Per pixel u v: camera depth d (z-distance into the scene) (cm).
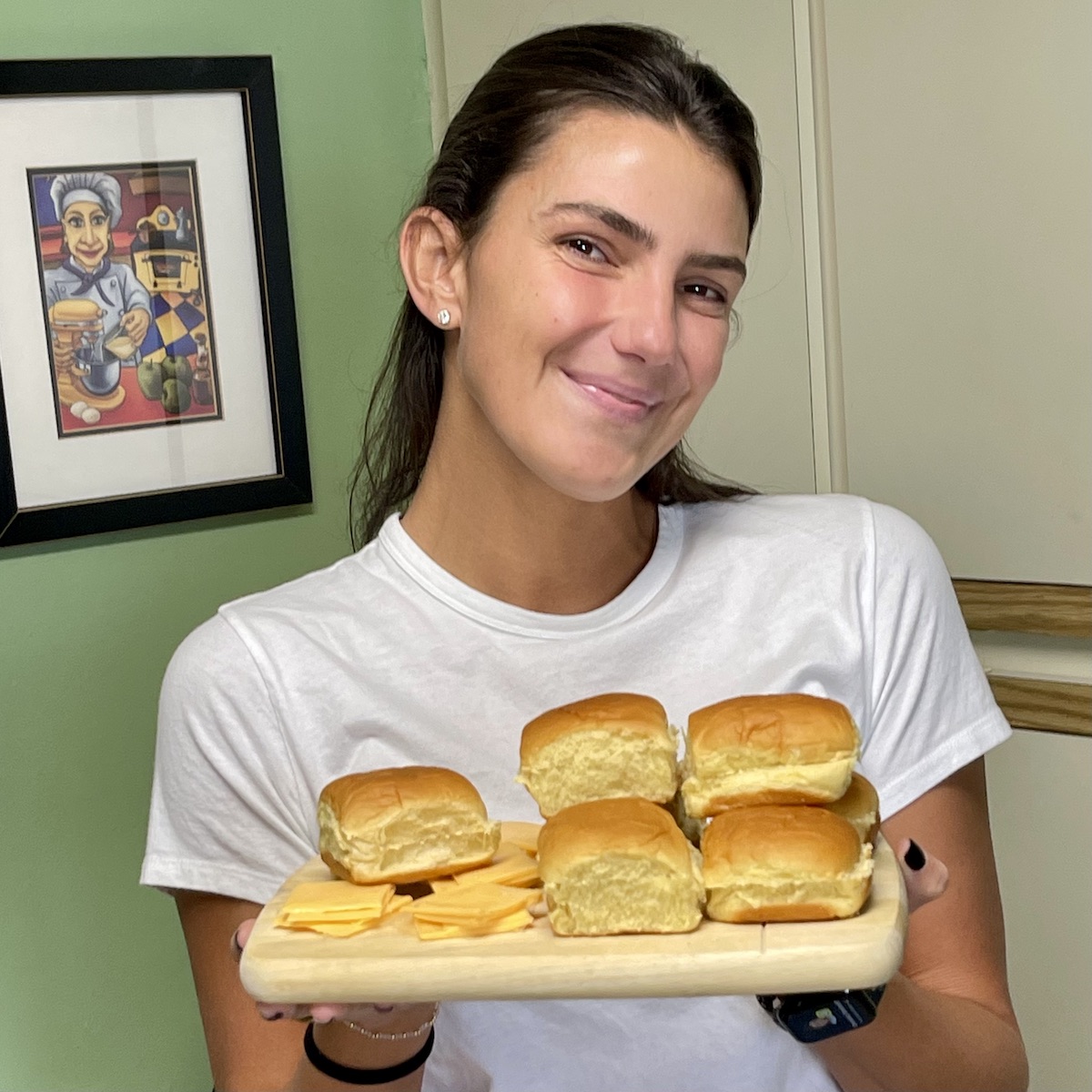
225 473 154
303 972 60
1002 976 92
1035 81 118
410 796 66
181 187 148
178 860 96
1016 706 129
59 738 147
